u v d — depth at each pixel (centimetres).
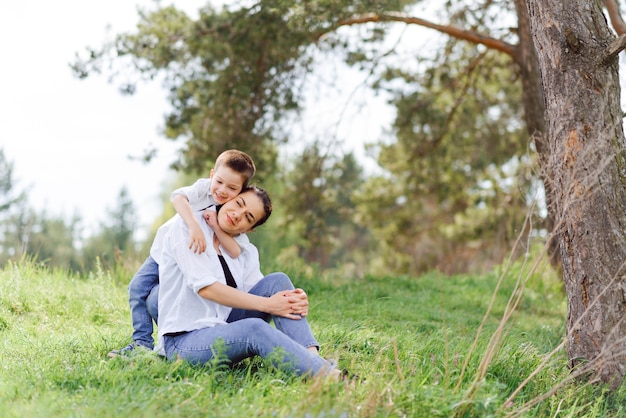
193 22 1046
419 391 346
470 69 1212
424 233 2195
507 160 1656
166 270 399
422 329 604
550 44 451
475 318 685
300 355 362
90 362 385
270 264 835
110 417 301
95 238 2903
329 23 925
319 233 1488
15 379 355
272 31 997
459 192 1858
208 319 386
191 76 1094
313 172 1216
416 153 1506
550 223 842
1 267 700
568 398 400
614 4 881
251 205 404
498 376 420
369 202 2027
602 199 426
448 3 1032
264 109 1088
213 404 327
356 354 442
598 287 422
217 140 1098
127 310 604
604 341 418
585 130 433
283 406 323
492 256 1883
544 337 605
